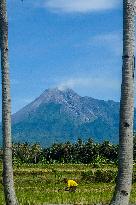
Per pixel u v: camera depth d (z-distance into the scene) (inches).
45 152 7017.7
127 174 735.1
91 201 1536.7
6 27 881.5
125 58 743.7
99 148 6363.2
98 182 2536.9
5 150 875.4
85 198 1603.1
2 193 1766.7
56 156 6835.6
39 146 7204.7
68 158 6692.9
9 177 876.0
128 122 738.8
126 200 733.9
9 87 878.4
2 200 1378.0
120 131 741.3
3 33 878.4
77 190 1996.8
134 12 746.2
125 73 741.9
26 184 2439.7
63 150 6761.8
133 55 746.2
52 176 2999.5
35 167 4261.8
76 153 6648.6
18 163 5487.2
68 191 1936.5
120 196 733.9
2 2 881.5
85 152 6510.8
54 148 6919.3
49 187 2204.7
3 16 880.9
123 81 743.7
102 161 5378.9
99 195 1704.0
